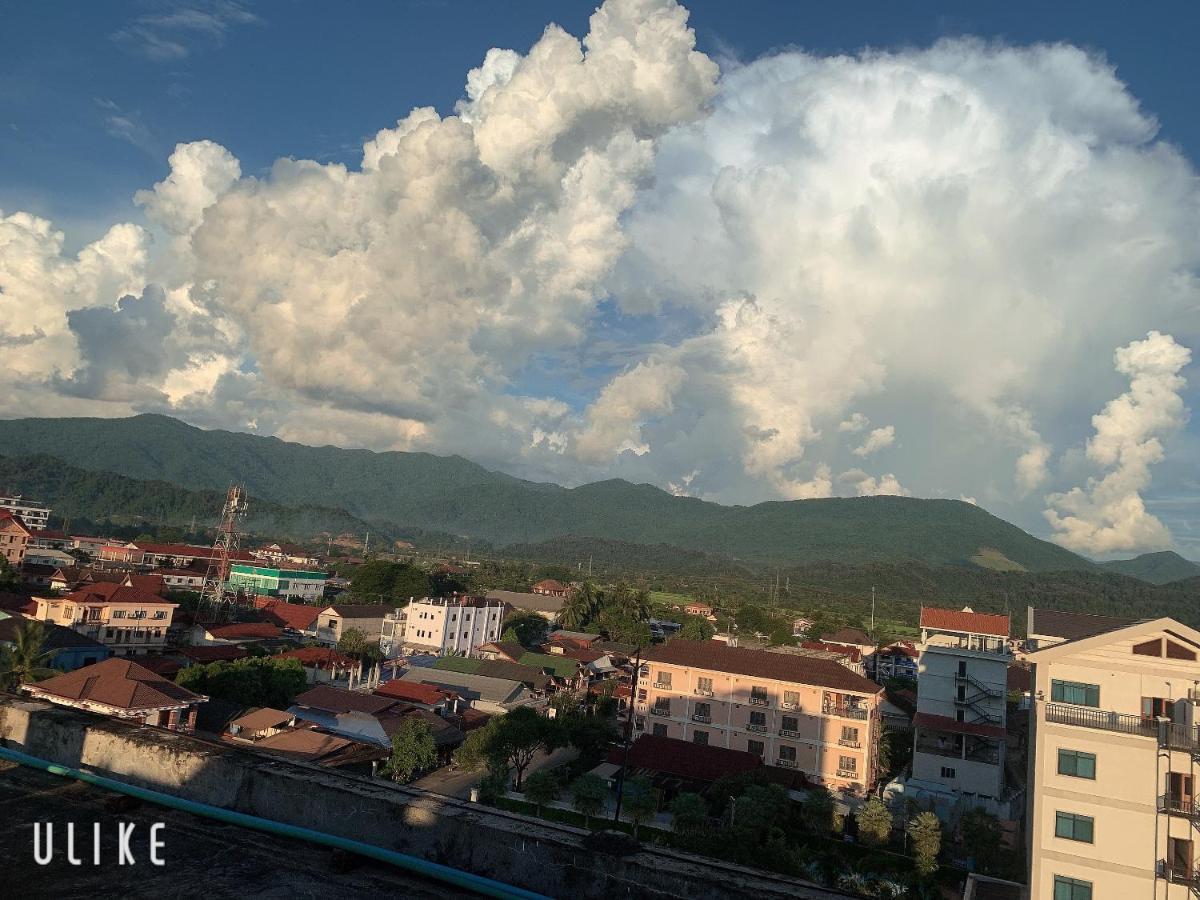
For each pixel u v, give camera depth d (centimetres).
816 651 7806
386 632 8938
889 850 3762
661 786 4294
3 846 450
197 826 507
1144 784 2283
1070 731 2369
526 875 466
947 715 4569
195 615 7412
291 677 5262
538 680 6694
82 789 546
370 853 471
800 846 3575
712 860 475
